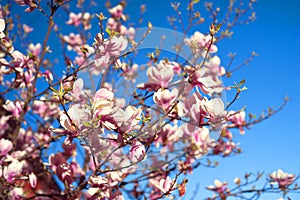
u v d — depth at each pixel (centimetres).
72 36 242
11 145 174
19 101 200
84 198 136
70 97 114
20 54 170
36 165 193
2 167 164
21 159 185
